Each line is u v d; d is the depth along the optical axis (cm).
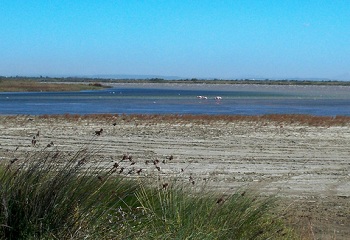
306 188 1328
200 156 1784
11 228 540
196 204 714
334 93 15612
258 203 833
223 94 12775
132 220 633
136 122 2952
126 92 14175
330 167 1670
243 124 2967
